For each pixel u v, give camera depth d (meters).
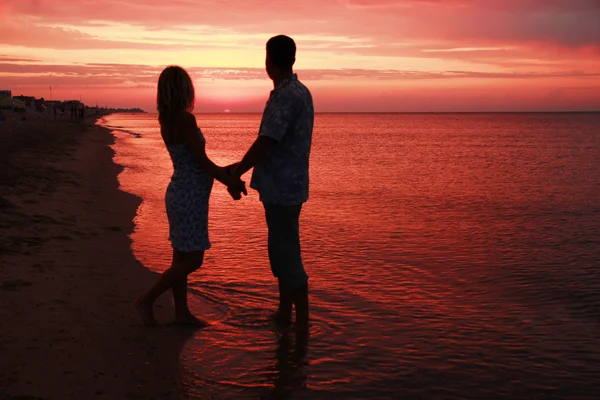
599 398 3.29
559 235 8.28
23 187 10.86
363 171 19.66
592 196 12.98
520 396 3.31
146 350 3.79
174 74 3.98
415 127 113.94
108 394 3.13
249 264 6.36
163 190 12.58
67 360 3.51
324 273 6.12
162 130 4.10
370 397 3.26
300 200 4.20
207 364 3.64
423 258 6.84
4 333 3.83
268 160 4.16
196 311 4.73
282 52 4.03
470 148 38.03
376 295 5.33
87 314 4.36
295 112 4.02
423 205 11.39
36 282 5.01
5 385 3.12
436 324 4.54
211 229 8.48
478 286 5.66
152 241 7.26
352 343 4.10
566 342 4.16
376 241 7.81
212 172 4.03
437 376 3.56
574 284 5.71
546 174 18.91
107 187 12.60
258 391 3.29
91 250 6.45
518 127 109.94
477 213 10.37
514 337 4.26
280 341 4.10
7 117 67.31
